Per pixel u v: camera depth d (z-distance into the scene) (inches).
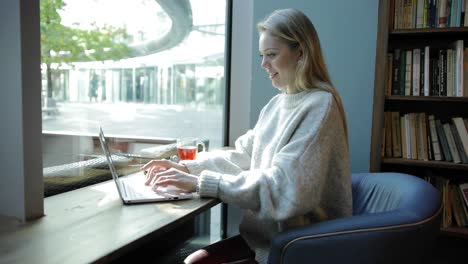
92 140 55.7
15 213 36.6
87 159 54.5
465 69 64.1
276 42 47.4
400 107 76.6
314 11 78.5
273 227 49.1
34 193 36.9
